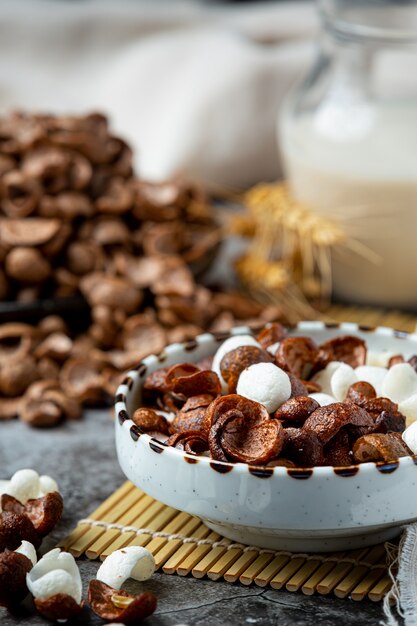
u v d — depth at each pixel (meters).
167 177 1.16
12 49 1.30
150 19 1.30
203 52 1.22
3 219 0.89
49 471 0.78
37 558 0.69
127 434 0.67
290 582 0.66
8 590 0.64
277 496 0.63
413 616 0.63
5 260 0.88
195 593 0.66
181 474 0.65
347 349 0.73
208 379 0.69
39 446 0.81
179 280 0.89
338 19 0.92
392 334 0.75
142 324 0.87
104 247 0.91
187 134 1.16
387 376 0.69
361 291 0.94
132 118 1.22
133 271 0.90
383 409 0.67
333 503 0.63
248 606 0.65
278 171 1.19
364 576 0.66
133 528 0.71
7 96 1.26
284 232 0.93
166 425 0.68
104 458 0.79
